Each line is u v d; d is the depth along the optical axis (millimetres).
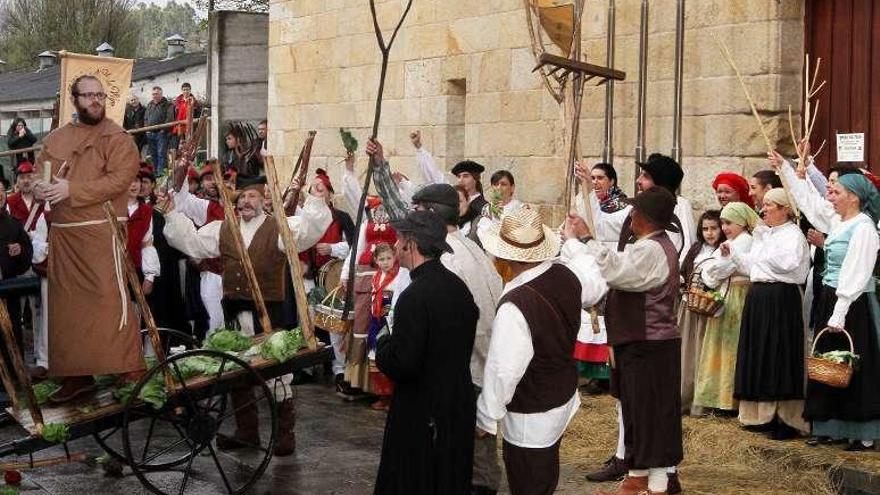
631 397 6266
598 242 6055
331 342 9812
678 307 8680
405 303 5250
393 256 9008
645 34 10297
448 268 6059
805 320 8156
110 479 7152
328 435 8375
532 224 5438
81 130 6496
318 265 10117
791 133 8781
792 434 7824
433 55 13414
